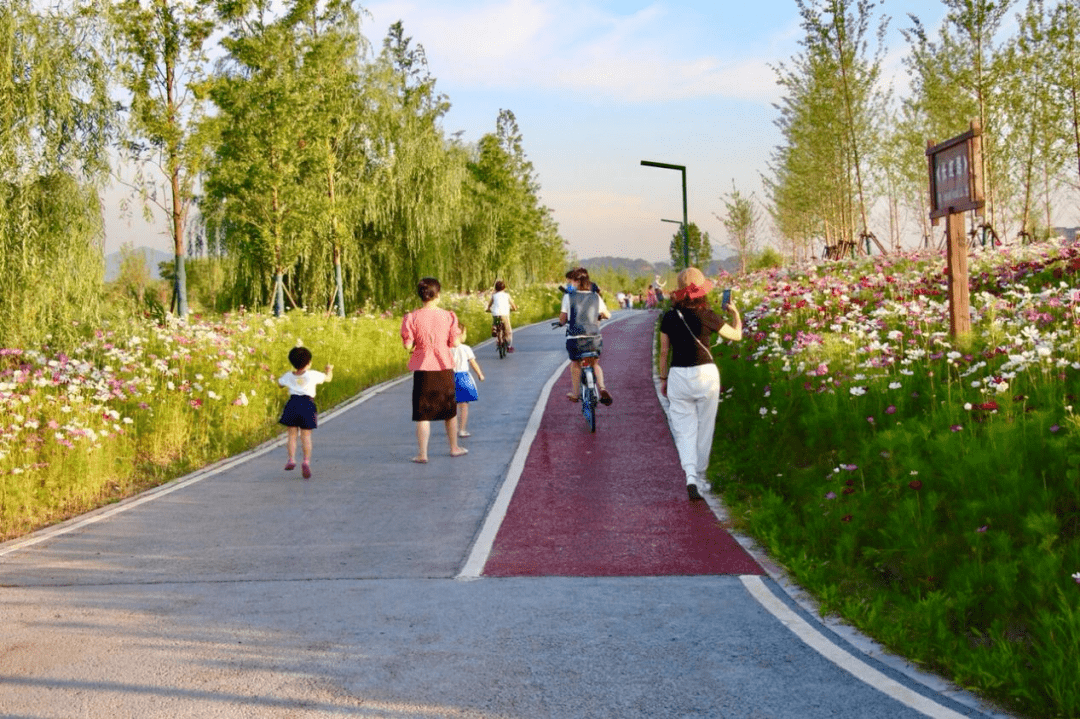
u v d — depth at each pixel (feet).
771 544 20.30
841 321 36.99
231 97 76.28
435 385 33.27
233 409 41.70
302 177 84.74
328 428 42.32
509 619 16.46
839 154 95.40
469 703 12.78
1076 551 16.39
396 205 108.27
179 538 24.09
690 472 24.81
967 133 28.48
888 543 19.17
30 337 46.06
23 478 28.94
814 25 90.27
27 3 47.39
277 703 12.93
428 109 112.47
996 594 15.61
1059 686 12.28
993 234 76.43
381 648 15.11
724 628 15.71
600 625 16.01
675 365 25.64
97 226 49.03
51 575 20.81
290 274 94.84
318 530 24.38
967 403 23.17
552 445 34.73
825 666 13.96
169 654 15.12
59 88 46.88
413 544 22.47
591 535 22.54
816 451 27.37
